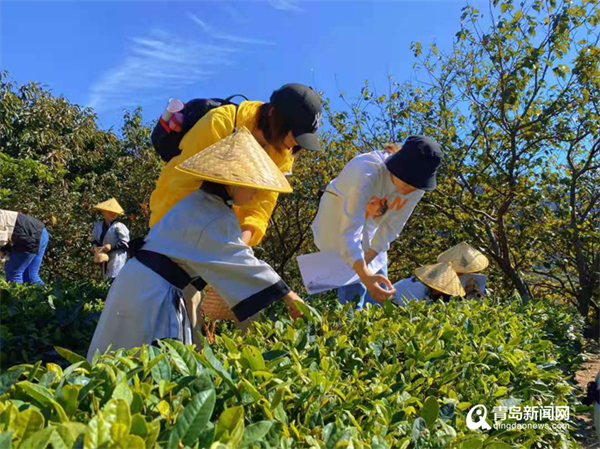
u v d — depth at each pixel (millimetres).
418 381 2242
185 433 1091
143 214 12117
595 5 6883
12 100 12648
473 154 8086
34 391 1204
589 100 7211
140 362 1574
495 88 7793
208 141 2875
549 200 8375
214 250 2338
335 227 3754
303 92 2922
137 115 14938
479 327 3301
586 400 3020
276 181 2316
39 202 11367
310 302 3822
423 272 4746
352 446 1318
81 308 3840
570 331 5270
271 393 1521
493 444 1753
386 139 8898
